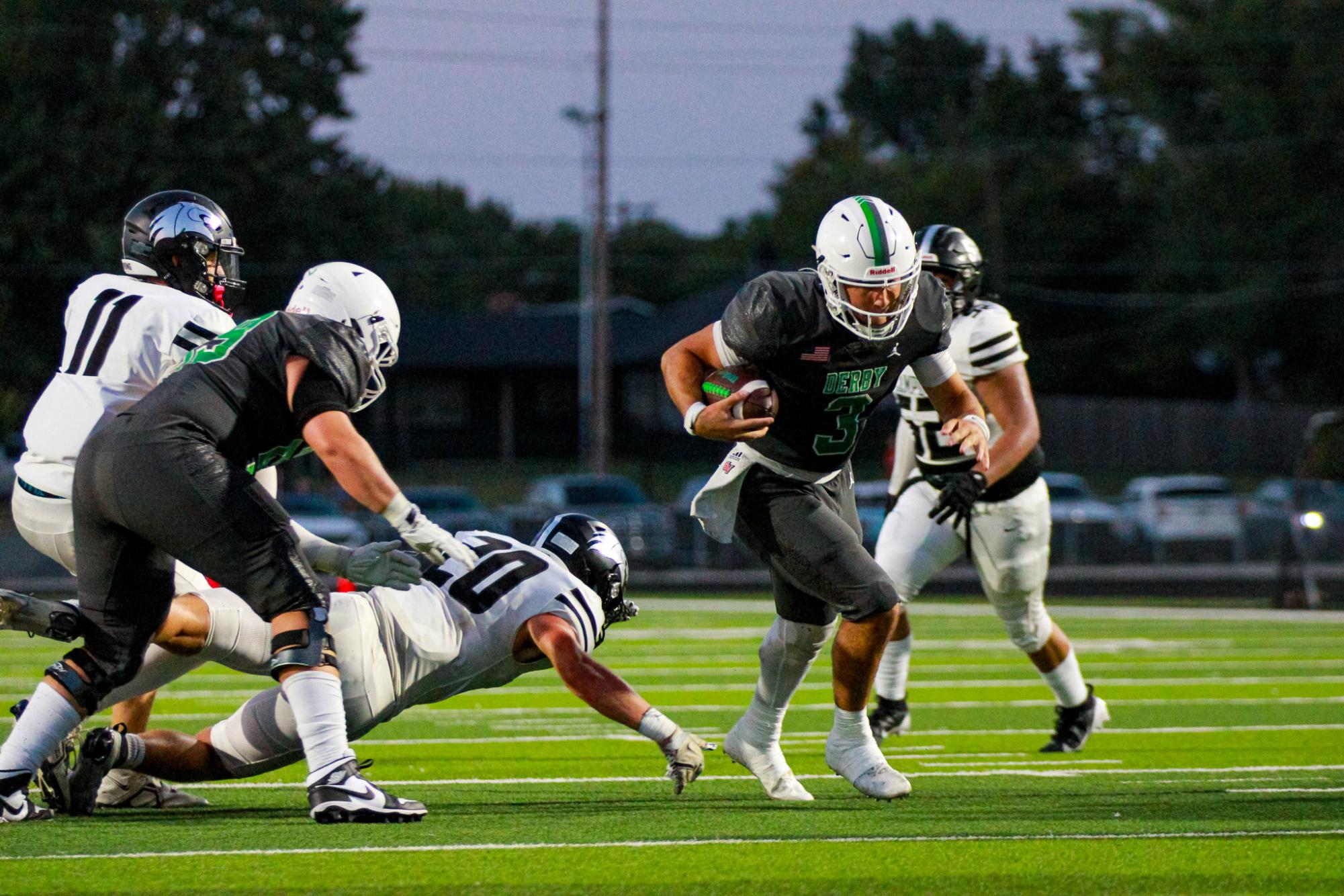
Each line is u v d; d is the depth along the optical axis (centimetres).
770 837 1007
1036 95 12600
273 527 1009
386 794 1066
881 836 1012
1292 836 1014
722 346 1119
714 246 16662
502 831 1026
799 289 1108
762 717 1198
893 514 1611
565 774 1355
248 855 934
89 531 1018
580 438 11019
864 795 1198
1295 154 9819
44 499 1116
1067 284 11525
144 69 7862
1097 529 5700
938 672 2370
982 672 2370
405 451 10931
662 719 1097
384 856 934
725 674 2348
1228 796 1208
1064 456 10888
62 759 1073
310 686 1047
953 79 17038
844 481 1207
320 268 1114
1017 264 11406
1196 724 1752
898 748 1559
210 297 1213
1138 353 10931
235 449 1016
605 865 909
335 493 7575
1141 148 11738
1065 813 1112
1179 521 5859
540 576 1165
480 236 18375
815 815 1105
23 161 7312
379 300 1104
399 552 1064
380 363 1112
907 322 1145
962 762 1452
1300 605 3959
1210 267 10081
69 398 1123
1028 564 1534
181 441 989
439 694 1172
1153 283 10475
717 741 1588
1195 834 1026
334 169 8519
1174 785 1279
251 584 1007
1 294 7469
